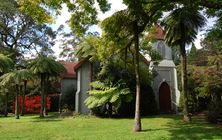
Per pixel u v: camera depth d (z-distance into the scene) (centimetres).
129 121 2183
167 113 3083
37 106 3441
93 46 2484
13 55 4106
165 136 1416
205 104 3080
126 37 1839
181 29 2225
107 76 2650
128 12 1609
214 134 1449
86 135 1512
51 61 2692
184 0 1376
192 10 1486
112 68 2644
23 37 4428
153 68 3117
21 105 3288
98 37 2048
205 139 1319
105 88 2606
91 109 2739
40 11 1269
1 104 3456
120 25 1725
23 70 2570
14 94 3244
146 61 2947
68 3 1319
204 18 2220
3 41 4353
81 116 2672
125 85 2591
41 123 2070
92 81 2828
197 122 2066
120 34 1809
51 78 3425
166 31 2317
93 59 2630
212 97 2584
